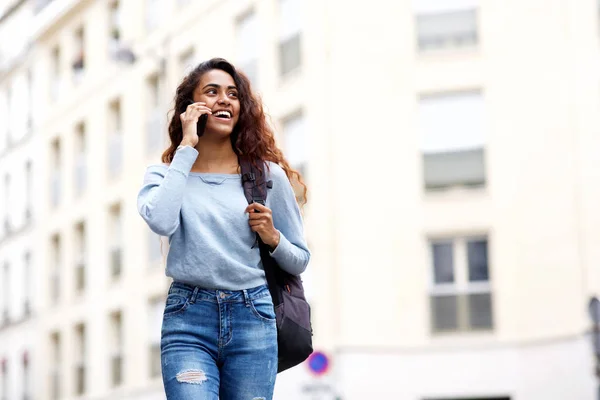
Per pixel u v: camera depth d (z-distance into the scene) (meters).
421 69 29.05
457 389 28.19
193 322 4.66
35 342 45.12
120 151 39.16
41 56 45.94
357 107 29.05
